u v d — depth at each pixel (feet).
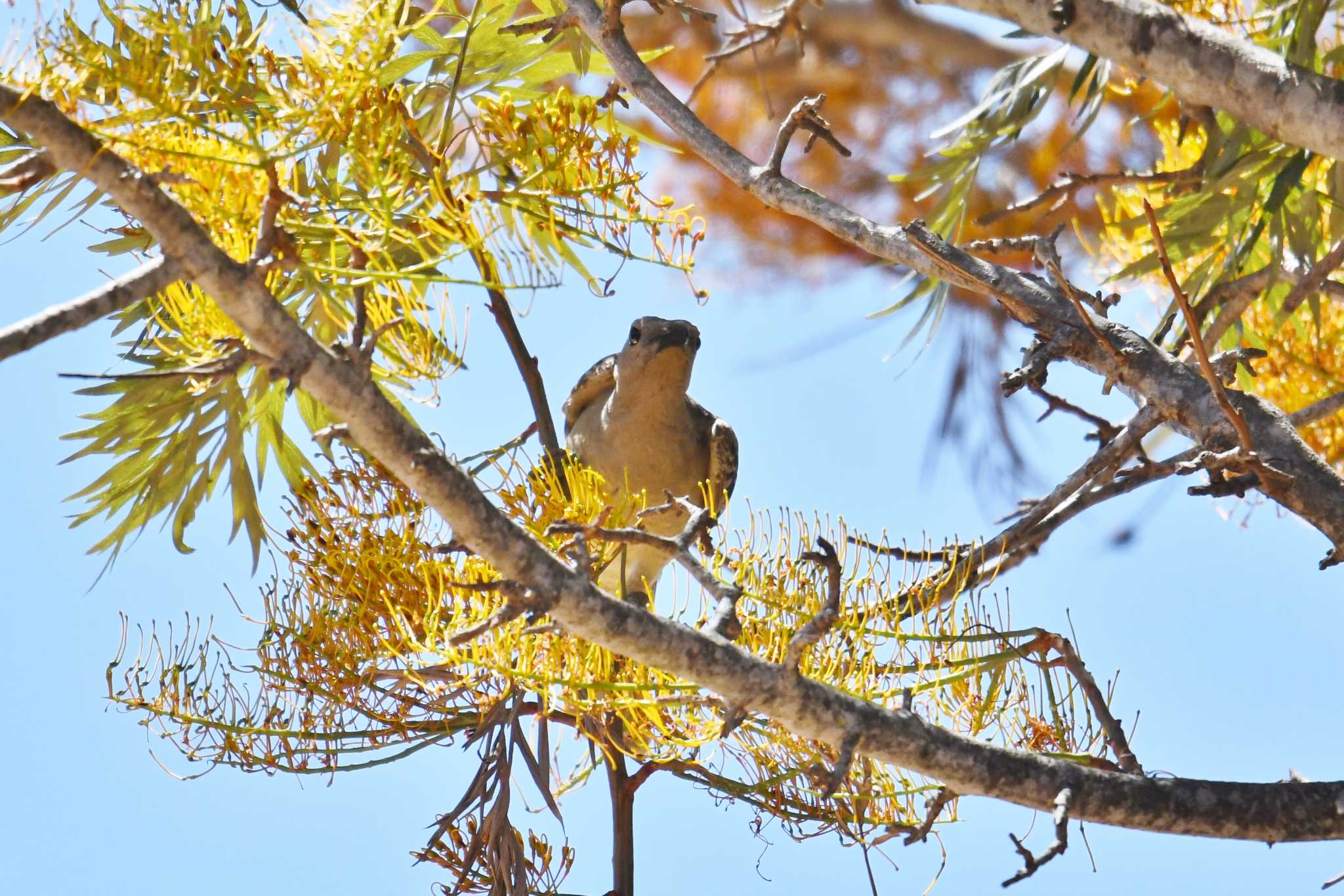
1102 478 28.86
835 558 20.80
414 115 29.76
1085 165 48.62
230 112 21.61
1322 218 32.50
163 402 29.04
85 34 20.88
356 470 25.29
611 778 27.27
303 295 27.35
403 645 24.67
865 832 25.73
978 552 27.48
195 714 25.35
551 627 20.59
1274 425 25.76
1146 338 26.84
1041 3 26.63
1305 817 24.16
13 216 24.59
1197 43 26.21
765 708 21.53
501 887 24.80
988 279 26.78
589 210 24.76
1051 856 22.06
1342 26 30.83
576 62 29.78
